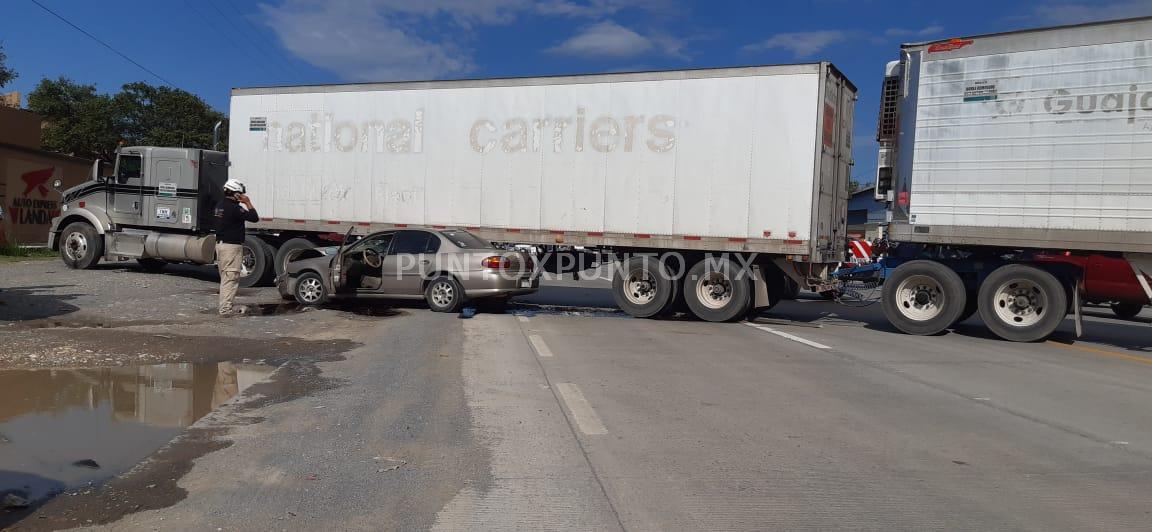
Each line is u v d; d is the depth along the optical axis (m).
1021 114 11.03
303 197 15.33
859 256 19.52
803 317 14.62
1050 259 11.44
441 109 14.22
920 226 11.71
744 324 12.80
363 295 13.05
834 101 12.70
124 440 5.26
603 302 16.47
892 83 12.58
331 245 16.11
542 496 4.39
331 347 9.12
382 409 6.26
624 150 13.04
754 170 12.34
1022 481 4.79
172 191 16.22
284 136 15.45
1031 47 10.95
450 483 4.57
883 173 12.72
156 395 6.58
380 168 14.70
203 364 7.95
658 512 4.18
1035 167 10.96
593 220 13.27
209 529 3.81
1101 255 11.09
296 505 4.15
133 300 12.26
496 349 9.34
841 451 5.38
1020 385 7.88
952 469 5.01
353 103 14.89
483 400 6.67
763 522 4.07
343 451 5.12
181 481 4.48
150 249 16.17
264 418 5.91
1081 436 5.88
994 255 11.95
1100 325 14.76
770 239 12.30
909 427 6.06
